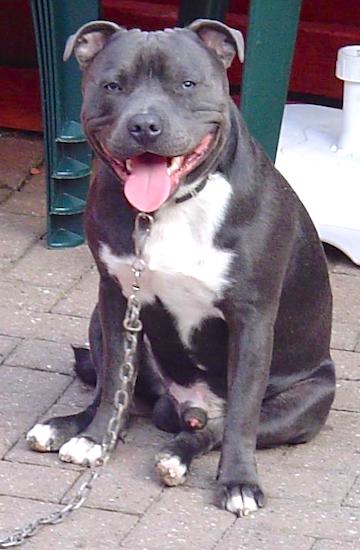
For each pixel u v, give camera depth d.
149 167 3.45
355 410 4.23
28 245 5.39
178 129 3.38
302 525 3.57
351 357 4.59
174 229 3.61
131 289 3.76
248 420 3.71
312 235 3.96
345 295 5.06
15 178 6.02
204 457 3.90
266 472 3.84
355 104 5.38
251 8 4.79
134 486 3.75
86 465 3.84
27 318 4.80
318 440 4.04
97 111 3.50
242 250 3.63
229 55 3.60
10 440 3.99
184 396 4.04
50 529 3.53
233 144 3.63
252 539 3.50
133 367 3.88
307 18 6.74
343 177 5.30
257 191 3.66
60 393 4.29
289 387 4.00
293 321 3.93
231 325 3.72
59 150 5.28
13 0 6.90
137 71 3.46
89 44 3.59
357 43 6.64
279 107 5.00
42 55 5.12
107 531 3.53
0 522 3.56
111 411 3.92
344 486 3.78
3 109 6.62
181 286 3.67
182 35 3.51
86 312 4.86
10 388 4.31
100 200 3.70
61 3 5.04
